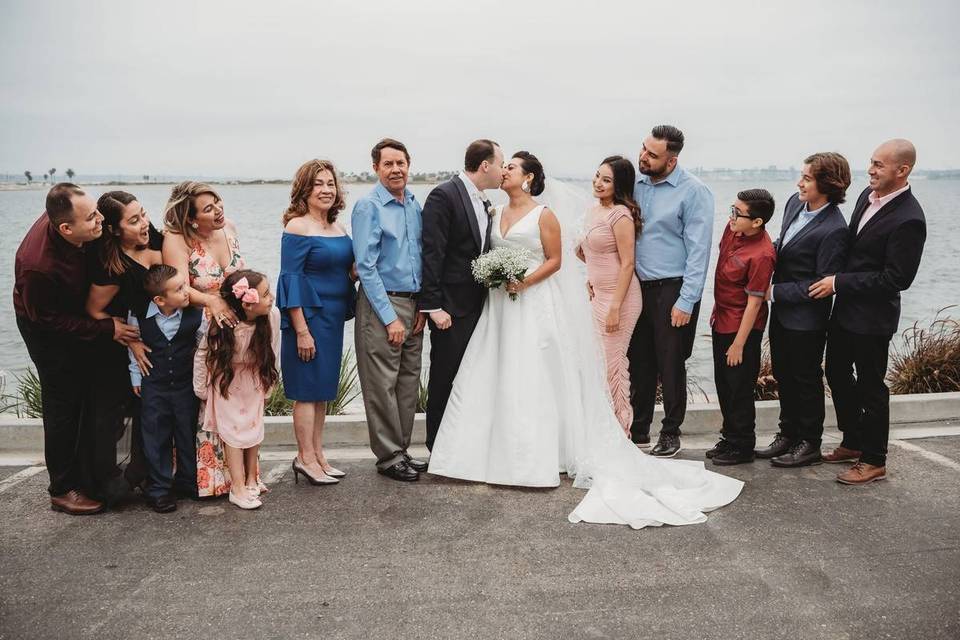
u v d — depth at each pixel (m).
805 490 4.45
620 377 5.18
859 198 4.66
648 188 5.04
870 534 3.84
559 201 4.75
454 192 4.64
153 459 4.14
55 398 3.99
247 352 4.16
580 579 3.38
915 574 3.41
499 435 4.64
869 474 4.54
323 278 4.42
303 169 4.37
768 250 4.69
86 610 3.11
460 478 4.68
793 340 4.74
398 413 4.73
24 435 5.20
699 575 3.41
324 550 3.67
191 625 3.00
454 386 4.82
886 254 4.36
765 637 2.90
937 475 4.66
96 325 3.93
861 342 4.49
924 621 3.02
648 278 5.05
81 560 3.56
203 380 4.17
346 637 2.91
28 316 3.80
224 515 4.11
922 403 5.82
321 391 4.47
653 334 5.16
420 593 3.25
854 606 3.13
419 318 4.74
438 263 4.62
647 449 5.29
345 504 4.28
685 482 4.47
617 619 3.03
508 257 4.48
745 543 3.75
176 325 4.11
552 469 4.57
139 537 3.82
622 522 4.02
